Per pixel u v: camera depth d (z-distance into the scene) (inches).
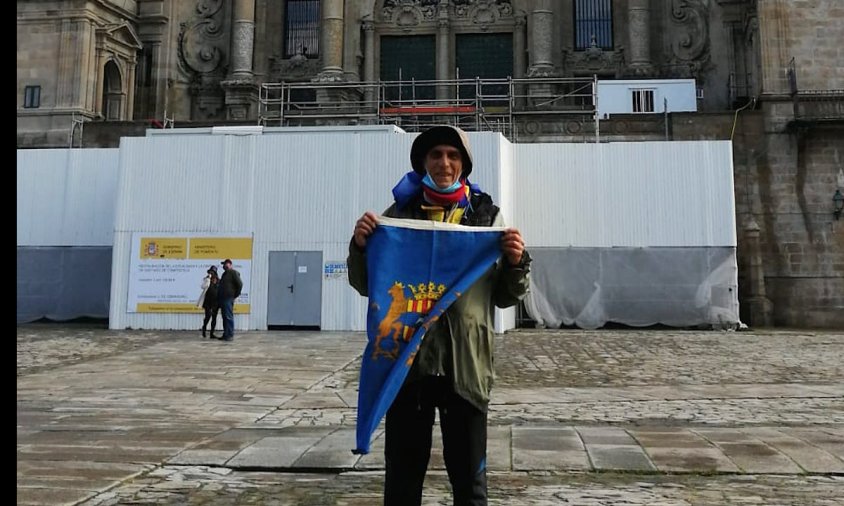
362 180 936.9
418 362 136.6
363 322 922.7
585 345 783.7
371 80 1583.4
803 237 1171.3
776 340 845.2
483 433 139.0
